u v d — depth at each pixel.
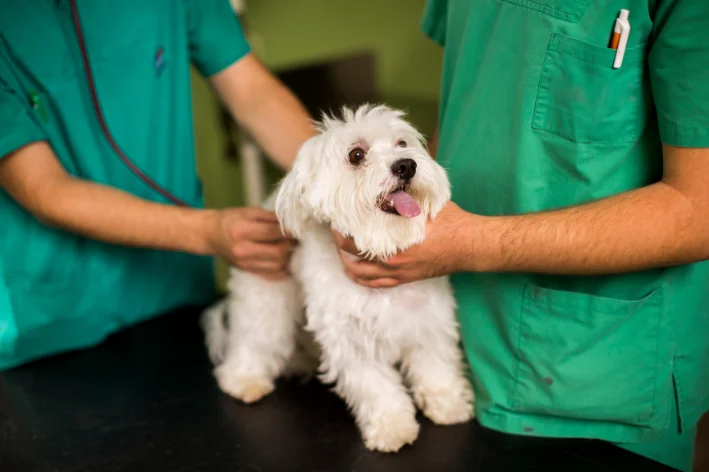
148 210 0.99
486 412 0.92
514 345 0.86
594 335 0.81
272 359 1.14
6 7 0.99
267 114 1.21
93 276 1.17
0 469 0.87
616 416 0.84
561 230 0.71
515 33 0.81
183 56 1.20
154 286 1.28
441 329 0.97
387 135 0.92
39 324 1.12
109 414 0.99
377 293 0.94
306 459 0.88
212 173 2.34
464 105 0.92
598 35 0.73
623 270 0.72
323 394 1.05
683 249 0.68
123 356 1.17
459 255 0.78
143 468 0.86
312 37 2.13
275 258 1.04
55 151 1.08
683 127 0.67
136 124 1.16
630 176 0.78
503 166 0.84
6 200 1.06
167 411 1.00
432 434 0.92
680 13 0.66
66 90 1.06
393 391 0.96
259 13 2.20
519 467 0.83
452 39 0.97
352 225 0.85
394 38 1.94
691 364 0.86
